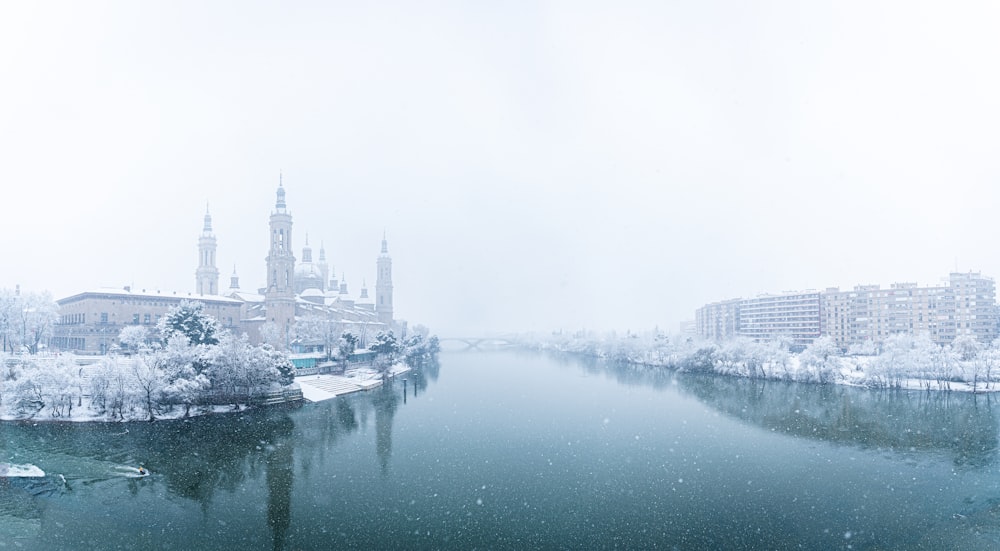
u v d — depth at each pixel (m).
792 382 124.88
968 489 50.88
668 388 118.94
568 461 58.72
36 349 118.56
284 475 53.25
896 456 61.78
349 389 109.00
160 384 74.94
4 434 65.50
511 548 38.28
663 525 42.47
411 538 39.66
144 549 37.62
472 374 153.38
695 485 51.56
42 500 45.94
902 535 41.31
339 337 142.25
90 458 57.09
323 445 64.44
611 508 45.56
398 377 140.38
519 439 68.50
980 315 170.38
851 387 115.81
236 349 85.69
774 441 68.44
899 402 97.44
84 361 102.94
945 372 109.12
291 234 160.12
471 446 64.94
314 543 38.81
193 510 44.44
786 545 39.38
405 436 69.44
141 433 67.62
